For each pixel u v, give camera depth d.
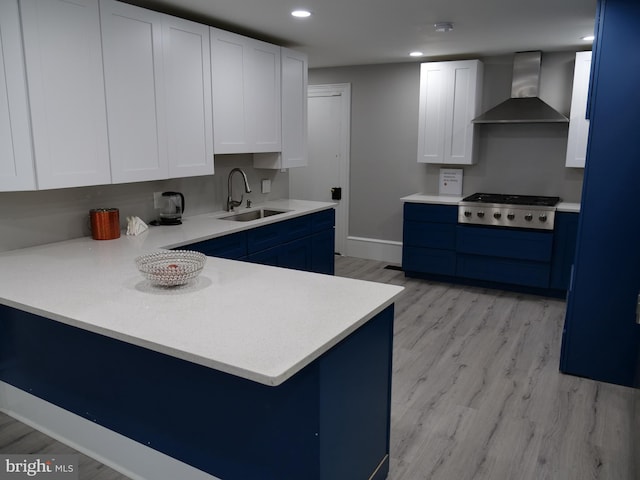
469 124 4.82
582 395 2.83
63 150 2.52
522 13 3.25
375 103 5.59
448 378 3.03
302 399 1.57
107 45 2.67
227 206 3.99
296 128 4.30
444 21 3.45
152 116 2.98
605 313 2.91
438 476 2.16
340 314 1.72
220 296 1.91
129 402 2.01
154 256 2.22
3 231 2.60
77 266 2.32
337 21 3.46
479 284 4.87
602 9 2.63
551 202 4.50
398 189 5.64
